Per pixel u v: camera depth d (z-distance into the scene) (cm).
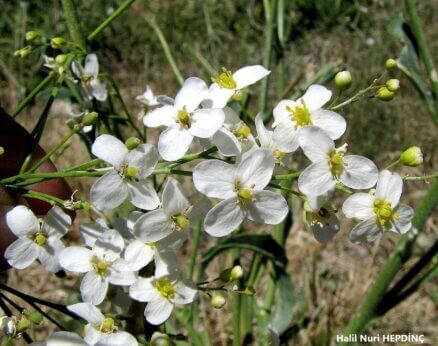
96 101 9
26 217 7
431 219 17
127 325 8
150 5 26
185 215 6
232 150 6
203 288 7
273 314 12
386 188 7
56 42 8
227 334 14
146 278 7
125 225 7
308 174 6
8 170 9
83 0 25
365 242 7
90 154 9
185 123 6
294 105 7
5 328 7
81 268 7
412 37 10
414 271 10
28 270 16
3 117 9
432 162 19
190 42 25
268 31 11
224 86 7
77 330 12
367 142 20
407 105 20
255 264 11
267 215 6
